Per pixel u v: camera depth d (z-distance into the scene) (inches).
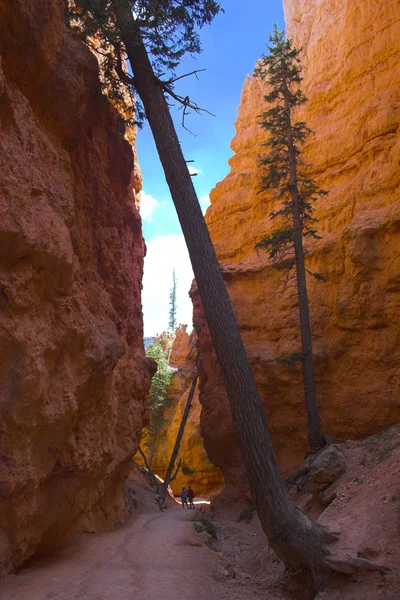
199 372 1095.6
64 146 430.3
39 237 305.9
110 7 466.3
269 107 1148.5
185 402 1599.4
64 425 347.9
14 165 294.4
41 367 310.8
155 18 450.0
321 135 950.4
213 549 496.1
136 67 464.1
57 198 361.1
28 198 306.0
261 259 983.0
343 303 756.6
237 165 1179.9
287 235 698.2
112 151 550.3
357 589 301.6
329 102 967.6
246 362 391.9
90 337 386.3
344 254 788.6
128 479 934.4
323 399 781.3
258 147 1138.7
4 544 302.4
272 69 761.6
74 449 372.2
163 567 358.0
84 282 461.7
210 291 405.7
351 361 750.5
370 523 354.3
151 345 1753.2
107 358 414.9
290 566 349.7
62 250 327.9
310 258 861.8
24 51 345.7
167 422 1646.2
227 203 1124.5
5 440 292.5
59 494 378.9
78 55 417.7
